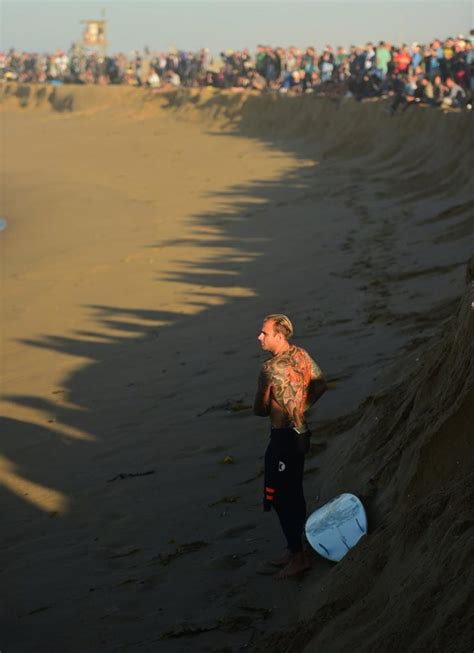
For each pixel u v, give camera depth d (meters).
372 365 14.78
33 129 76.50
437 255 22.97
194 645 8.38
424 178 35.91
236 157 51.81
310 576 9.10
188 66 80.25
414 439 9.57
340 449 11.30
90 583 9.93
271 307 20.72
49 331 21.00
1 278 27.38
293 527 9.25
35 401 16.33
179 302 22.30
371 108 47.81
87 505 11.94
